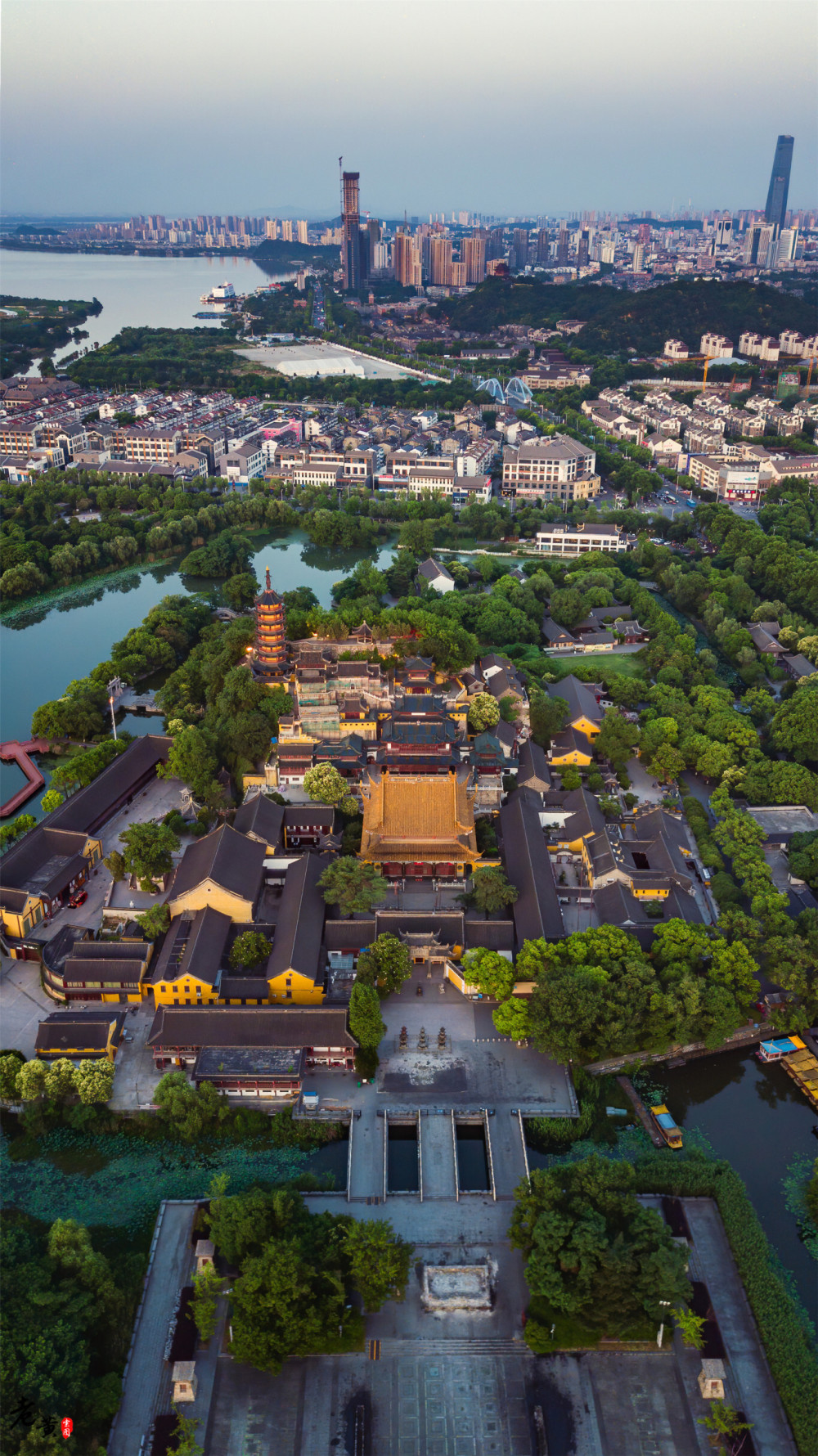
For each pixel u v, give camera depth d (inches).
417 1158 6496.1
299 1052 6811.0
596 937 7588.6
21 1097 6678.2
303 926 7755.9
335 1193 6146.7
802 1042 7436.0
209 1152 6486.2
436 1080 6958.7
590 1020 6909.5
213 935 7731.3
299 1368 5231.3
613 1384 5177.2
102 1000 7544.3
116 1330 5236.2
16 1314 5012.3
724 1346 5349.4
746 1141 6747.1
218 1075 6643.7
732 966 7455.7
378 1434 4926.2
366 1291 5260.8
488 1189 6250.0
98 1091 6520.7
